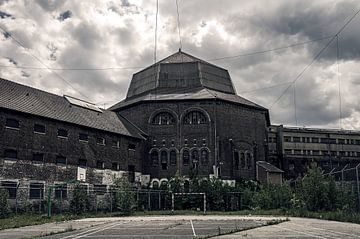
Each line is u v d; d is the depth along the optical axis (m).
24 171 38.72
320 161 82.00
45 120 41.84
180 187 47.78
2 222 28.67
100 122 49.84
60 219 32.03
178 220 30.86
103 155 48.06
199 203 47.00
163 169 54.31
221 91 61.31
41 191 39.94
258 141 59.50
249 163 57.47
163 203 47.38
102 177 47.34
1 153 37.00
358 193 31.12
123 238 17.64
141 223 27.88
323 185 34.59
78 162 44.62
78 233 20.52
